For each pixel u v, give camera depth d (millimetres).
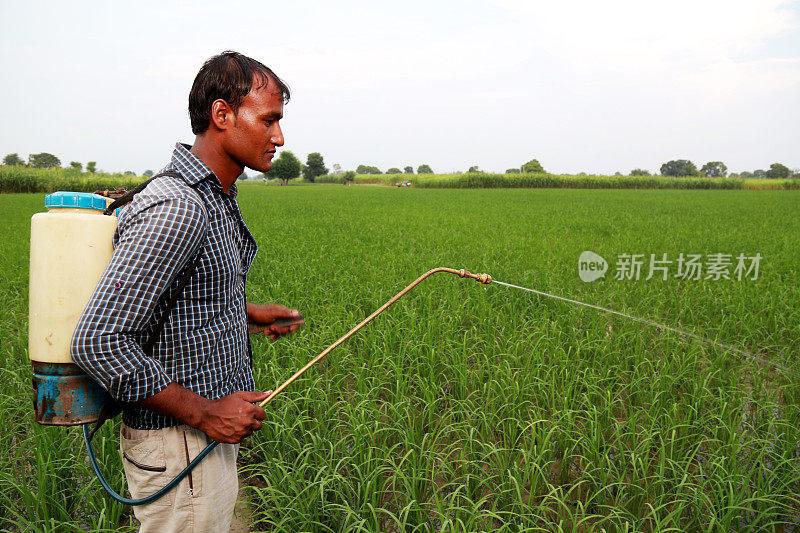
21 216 20766
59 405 1523
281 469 3223
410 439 3566
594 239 13312
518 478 3197
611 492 3225
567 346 5422
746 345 5742
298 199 38656
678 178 73750
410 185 81250
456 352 4863
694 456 3459
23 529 2877
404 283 7582
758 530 2861
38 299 1499
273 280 7906
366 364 4828
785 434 3592
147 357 1479
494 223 17922
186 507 1733
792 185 71312
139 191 1640
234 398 1653
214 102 1630
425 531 2920
